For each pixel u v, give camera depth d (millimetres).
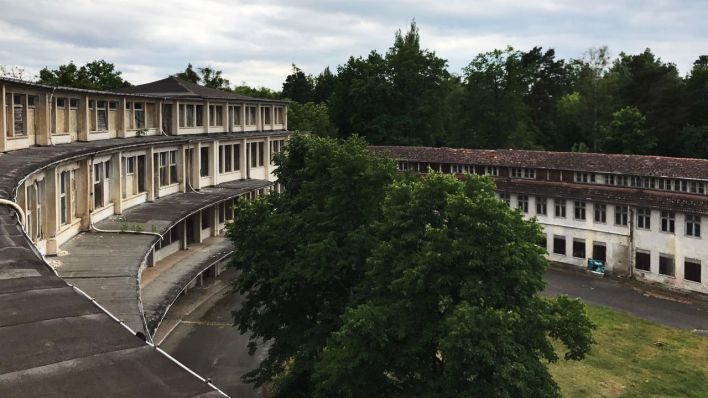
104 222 31203
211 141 48312
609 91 88500
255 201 28125
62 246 25312
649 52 92625
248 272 26719
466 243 20000
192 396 5941
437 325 20250
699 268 45438
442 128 88938
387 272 22500
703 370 32469
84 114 33875
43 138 29188
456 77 107375
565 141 94125
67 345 6777
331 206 26219
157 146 40031
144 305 26469
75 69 69062
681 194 47625
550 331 21047
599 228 52094
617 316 41219
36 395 5734
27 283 8500
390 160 28375
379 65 84625
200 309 39125
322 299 26625
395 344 21000
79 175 28422
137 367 6441
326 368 20312
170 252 39344
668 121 78188
